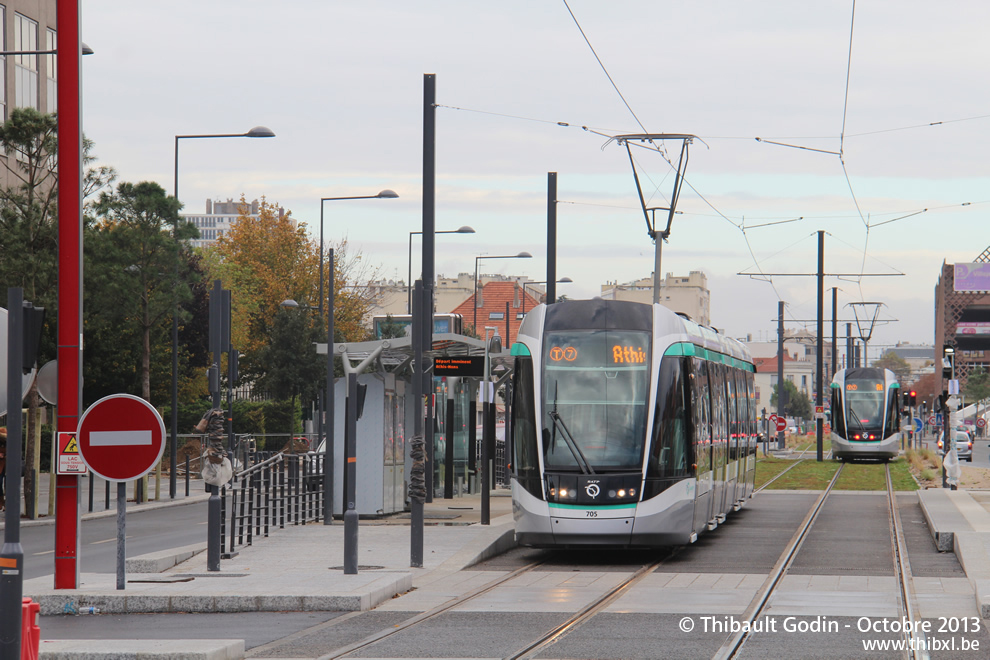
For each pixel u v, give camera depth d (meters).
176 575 29.14
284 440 109.19
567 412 34.81
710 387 41.28
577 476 34.06
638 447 34.31
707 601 25.80
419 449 32.56
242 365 127.06
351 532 29.20
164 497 70.94
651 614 23.94
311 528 43.88
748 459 57.31
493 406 48.03
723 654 19.33
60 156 26.52
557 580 30.08
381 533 41.59
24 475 61.22
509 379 60.91
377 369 50.59
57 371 26.34
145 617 24.44
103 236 63.66
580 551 38.25
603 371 35.19
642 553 37.34
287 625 23.09
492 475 69.75
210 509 30.22
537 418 34.97
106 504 58.84
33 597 25.08
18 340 22.17
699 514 37.62
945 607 24.61
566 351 35.56
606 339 35.59
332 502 45.62
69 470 26.30
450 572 31.34
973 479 82.25
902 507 56.72
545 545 34.28
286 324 111.25
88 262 63.34
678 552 37.22
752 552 36.84
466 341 47.47
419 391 32.81
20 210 58.25
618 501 33.81
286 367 110.75
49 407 91.31
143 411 25.38
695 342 38.62
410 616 24.09
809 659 19.00
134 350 91.12
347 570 29.16
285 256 137.00
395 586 27.34
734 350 52.09
